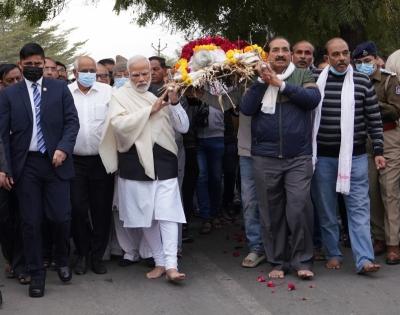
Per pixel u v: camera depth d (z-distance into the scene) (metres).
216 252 7.36
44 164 5.82
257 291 5.90
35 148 5.80
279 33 9.47
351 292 5.82
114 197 6.65
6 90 5.88
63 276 6.16
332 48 6.13
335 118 6.20
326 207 6.40
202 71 6.21
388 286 5.97
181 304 5.59
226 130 8.73
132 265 6.80
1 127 5.73
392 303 5.54
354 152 6.25
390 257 6.69
